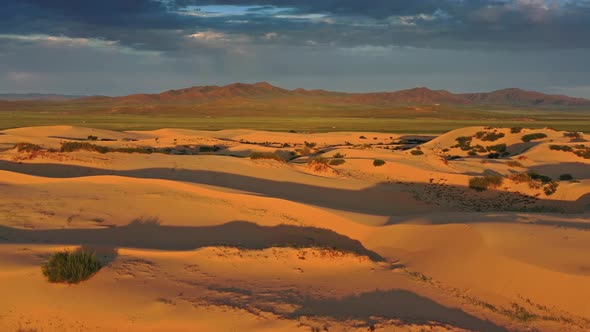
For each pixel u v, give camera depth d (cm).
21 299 817
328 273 1061
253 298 877
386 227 1562
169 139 7012
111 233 1375
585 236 1157
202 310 811
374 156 4431
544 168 4422
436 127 13888
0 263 918
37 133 6756
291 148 6800
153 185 1980
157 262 1040
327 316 809
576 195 2625
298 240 1459
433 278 1060
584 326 811
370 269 1106
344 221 1678
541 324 827
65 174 2472
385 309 862
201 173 2636
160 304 824
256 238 1452
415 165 3556
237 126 13512
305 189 2511
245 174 2678
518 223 1370
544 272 947
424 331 767
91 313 791
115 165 2736
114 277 922
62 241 1227
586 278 895
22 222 1368
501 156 6059
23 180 1956
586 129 12412
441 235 1345
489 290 965
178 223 1547
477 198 2717
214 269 1032
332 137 9000
